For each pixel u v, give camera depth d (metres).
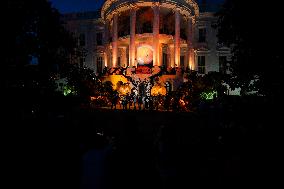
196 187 7.96
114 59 44.94
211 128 14.47
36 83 19.02
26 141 9.87
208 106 16.78
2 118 13.33
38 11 19.31
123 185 5.15
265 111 14.48
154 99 33.38
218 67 47.09
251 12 14.23
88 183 4.63
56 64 23.38
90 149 4.89
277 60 13.87
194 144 11.82
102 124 19.98
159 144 8.02
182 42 45.97
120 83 38.88
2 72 15.73
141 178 6.18
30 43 18.27
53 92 20.84
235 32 17.02
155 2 41.66
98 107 33.22
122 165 5.29
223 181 8.38
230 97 17.66
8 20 15.51
